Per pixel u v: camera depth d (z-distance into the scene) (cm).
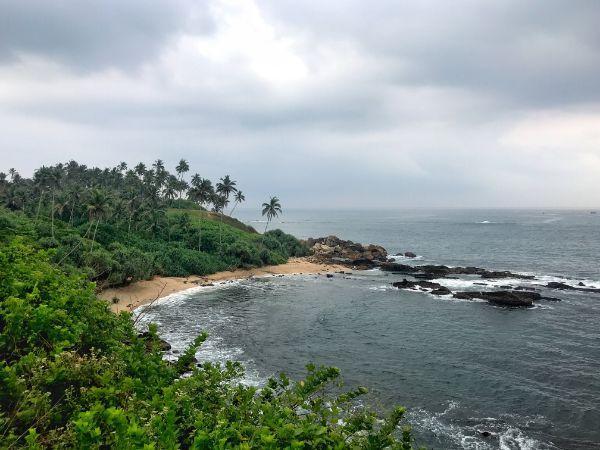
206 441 456
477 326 4153
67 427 498
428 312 4722
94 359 673
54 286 944
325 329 4003
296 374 2867
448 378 2842
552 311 4762
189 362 764
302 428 478
